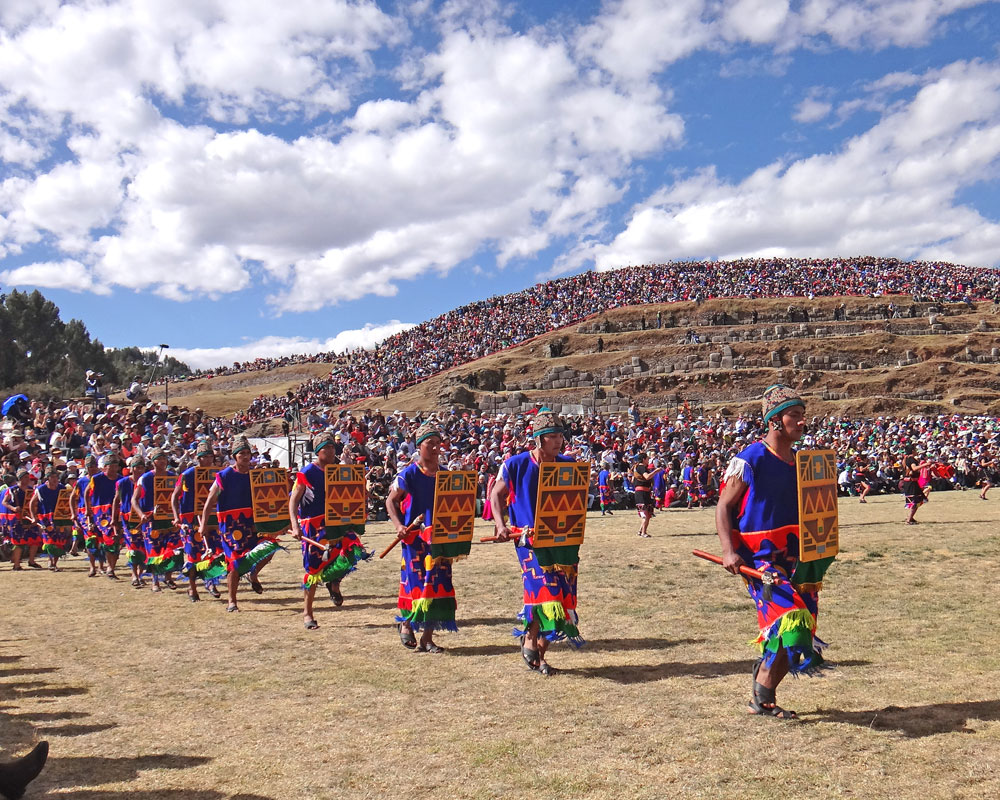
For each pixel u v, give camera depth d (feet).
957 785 12.56
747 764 13.73
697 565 39.63
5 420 101.04
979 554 39.37
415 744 15.34
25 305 322.14
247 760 14.78
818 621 25.30
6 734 16.58
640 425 141.38
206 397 274.16
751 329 225.15
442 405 184.24
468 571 40.11
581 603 30.07
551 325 248.11
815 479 15.74
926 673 18.92
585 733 15.61
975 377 197.98
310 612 27.81
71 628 28.37
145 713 17.87
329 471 28.32
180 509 34.53
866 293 253.85
